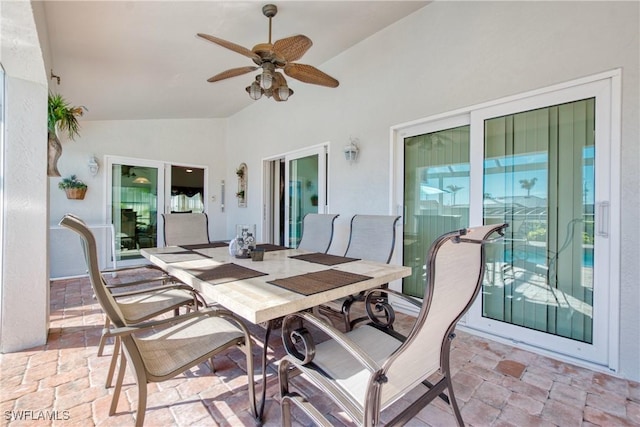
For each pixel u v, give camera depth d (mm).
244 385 1877
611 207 2068
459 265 1126
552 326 2369
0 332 2242
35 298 2369
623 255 2027
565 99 2256
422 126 3184
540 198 2412
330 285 1619
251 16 2896
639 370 1971
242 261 2307
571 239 2273
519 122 2500
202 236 3598
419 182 3256
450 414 1646
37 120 2385
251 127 5773
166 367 1335
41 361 2135
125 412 1617
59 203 4648
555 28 2291
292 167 4906
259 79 2533
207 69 3785
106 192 5047
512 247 2564
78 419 1556
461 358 2268
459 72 2836
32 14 1771
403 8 3107
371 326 1768
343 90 3953
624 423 1571
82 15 2447
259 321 1241
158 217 5641
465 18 2795
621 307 2035
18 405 1663
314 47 3797
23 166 2334
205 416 1595
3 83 2270
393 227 2557
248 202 5906
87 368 2045
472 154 2756
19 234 2320
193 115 5848
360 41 3707
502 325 2598
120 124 5219
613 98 2053
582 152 2211
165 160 5730
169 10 2588
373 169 3594
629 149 1999
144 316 1922
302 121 4617
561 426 1551
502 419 1602
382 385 1067
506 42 2541
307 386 1893
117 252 5172
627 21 2002
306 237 3295
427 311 1047
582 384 1928
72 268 4707
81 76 3531
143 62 3414
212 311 1492
